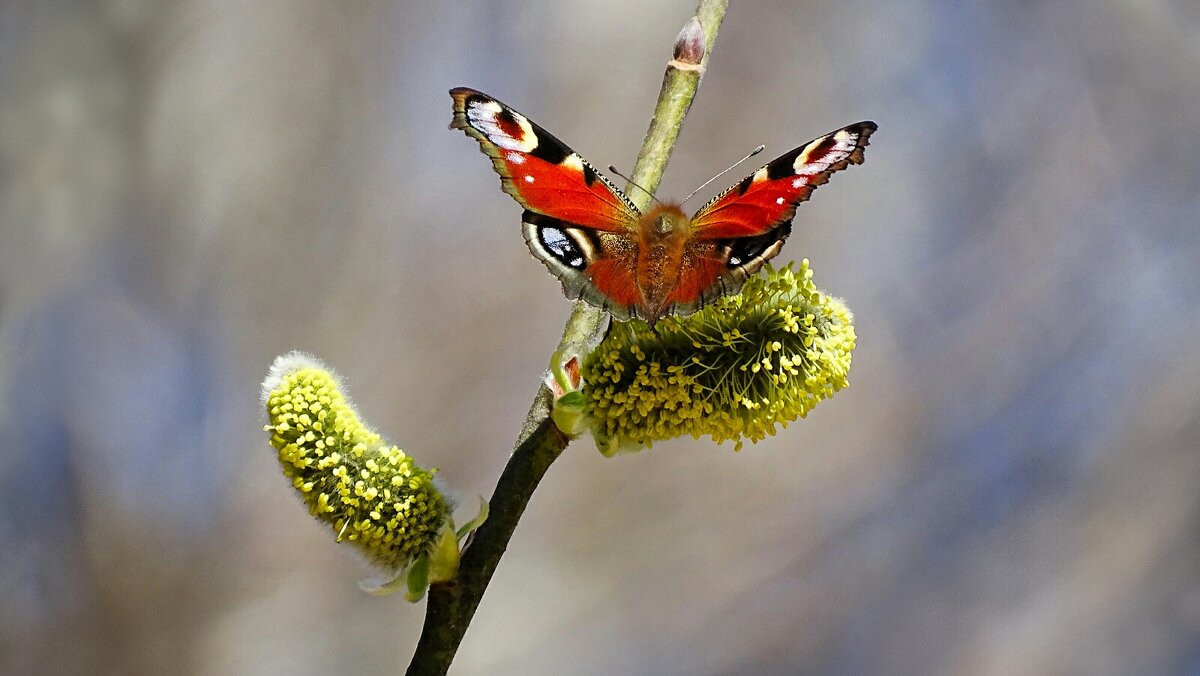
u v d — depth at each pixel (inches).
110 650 65.5
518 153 50.7
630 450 50.3
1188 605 68.1
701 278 50.4
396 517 50.0
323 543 67.9
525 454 50.3
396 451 50.1
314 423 50.0
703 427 50.2
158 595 66.2
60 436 67.9
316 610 67.2
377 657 66.9
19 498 66.6
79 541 66.4
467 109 50.6
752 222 50.5
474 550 50.1
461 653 66.2
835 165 50.7
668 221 50.4
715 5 51.4
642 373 50.1
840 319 50.4
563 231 50.6
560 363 50.2
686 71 51.3
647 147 51.1
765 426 50.3
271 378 50.1
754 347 50.3
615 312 50.4
